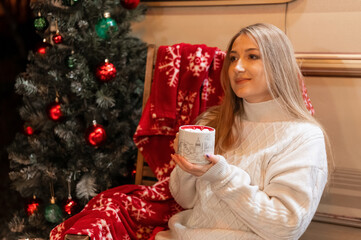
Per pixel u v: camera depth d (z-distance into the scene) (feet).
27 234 4.71
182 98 4.28
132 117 5.02
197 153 2.83
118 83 4.46
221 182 2.97
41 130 4.64
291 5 4.37
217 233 3.15
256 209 2.93
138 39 4.98
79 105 4.51
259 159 3.27
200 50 4.28
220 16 4.72
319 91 4.35
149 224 3.80
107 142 4.64
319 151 3.14
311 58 4.30
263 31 3.32
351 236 4.37
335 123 4.34
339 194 4.39
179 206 3.96
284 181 2.96
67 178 4.37
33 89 4.28
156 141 4.40
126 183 5.18
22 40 8.02
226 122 3.70
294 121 3.35
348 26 4.16
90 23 4.33
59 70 4.38
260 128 3.44
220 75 4.16
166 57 4.35
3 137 7.96
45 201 4.82
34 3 4.28
